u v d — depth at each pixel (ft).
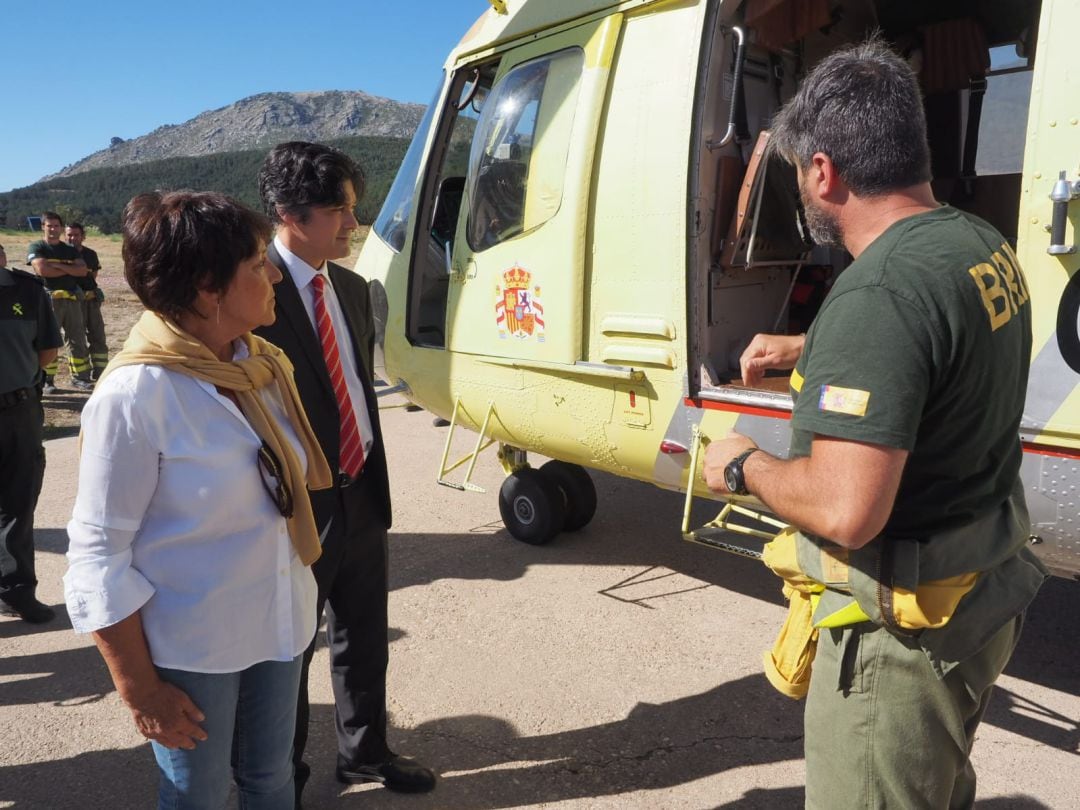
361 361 8.01
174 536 5.09
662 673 10.98
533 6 12.13
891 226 4.80
